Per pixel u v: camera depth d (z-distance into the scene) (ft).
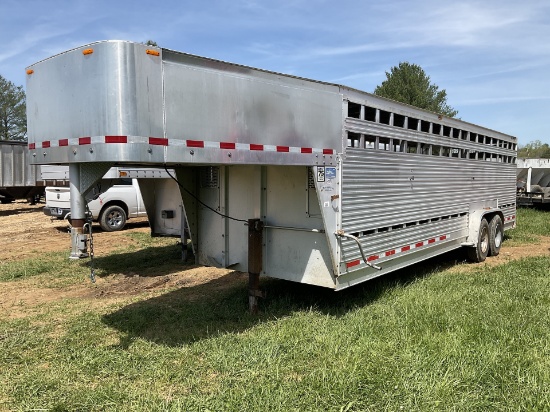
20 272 26.40
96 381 12.53
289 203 17.19
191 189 20.08
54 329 16.83
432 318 16.30
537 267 25.62
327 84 15.97
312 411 10.59
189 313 18.04
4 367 13.53
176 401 10.95
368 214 17.90
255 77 13.71
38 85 13.20
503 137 33.35
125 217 44.01
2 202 74.28
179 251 32.68
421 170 21.91
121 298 21.20
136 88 11.12
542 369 12.32
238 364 13.14
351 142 17.15
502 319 16.20
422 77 131.64
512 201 36.24
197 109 12.31
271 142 14.14
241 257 18.94
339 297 19.45
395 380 11.78
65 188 41.14
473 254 28.17
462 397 11.05
